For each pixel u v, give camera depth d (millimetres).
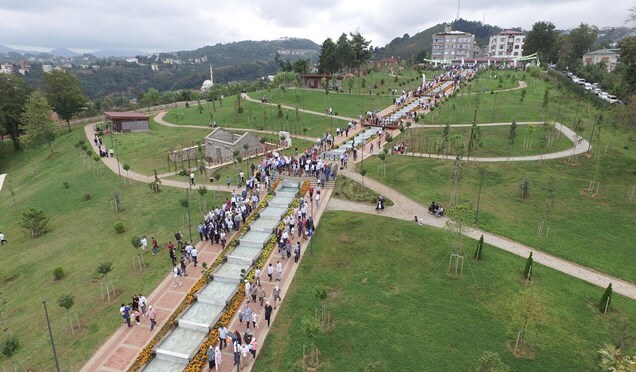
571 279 35125
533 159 58500
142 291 36031
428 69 152125
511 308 28984
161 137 84375
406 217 45250
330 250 40000
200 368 27516
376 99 104375
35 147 90000
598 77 122125
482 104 88562
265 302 32312
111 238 46219
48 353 30297
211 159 68312
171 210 50562
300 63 138625
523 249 39531
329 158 62938
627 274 35875
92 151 77438
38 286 39688
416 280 35531
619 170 54250
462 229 35438
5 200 67562
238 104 100688
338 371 27297
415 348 28719
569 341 28844
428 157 61562
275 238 42062
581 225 43344
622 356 25281
